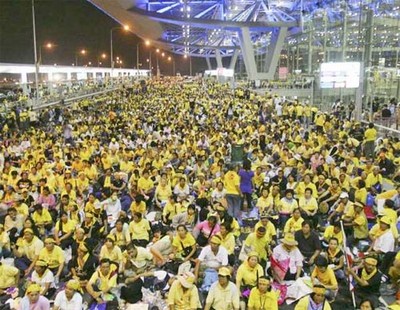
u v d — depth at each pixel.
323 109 34.09
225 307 6.98
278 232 10.74
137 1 50.16
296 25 54.12
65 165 15.72
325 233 9.42
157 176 13.69
